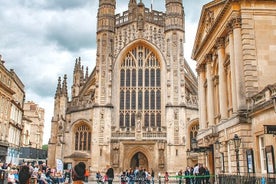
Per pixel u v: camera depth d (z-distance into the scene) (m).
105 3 67.56
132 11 68.38
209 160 38.81
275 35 29.56
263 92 25.77
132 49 67.62
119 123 64.00
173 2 67.06
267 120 24.50
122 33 67.44
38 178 27.34
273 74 28.72
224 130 32.19
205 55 40.78
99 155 60.59
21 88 76.38
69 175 43.38
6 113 60.25
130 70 66.56
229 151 31.05
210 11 37.84
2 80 58.69
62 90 68.00
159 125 64.12
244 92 28.55
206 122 43.00
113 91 64.69
